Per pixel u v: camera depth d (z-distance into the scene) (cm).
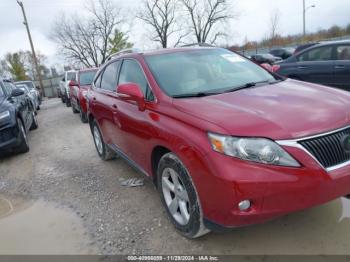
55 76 3928
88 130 874
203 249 285
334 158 242
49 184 484
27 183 500
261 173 228
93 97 519
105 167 527
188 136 261
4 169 588
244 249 279
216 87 344
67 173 523
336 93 308
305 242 279
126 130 376
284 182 227
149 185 430
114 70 459
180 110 288
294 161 231
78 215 373
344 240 276
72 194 436
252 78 375
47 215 383
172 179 302
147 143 326
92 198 414
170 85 337
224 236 298
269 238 290
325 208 324
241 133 236
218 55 411
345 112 264
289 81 371
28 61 5166
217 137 241
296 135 235
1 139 608
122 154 436
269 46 4797
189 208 279
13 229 360
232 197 232
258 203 232
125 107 378
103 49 4169
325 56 821
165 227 325
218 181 236
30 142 806
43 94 3400
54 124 1076
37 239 333
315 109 265
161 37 4322
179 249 288
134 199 395
